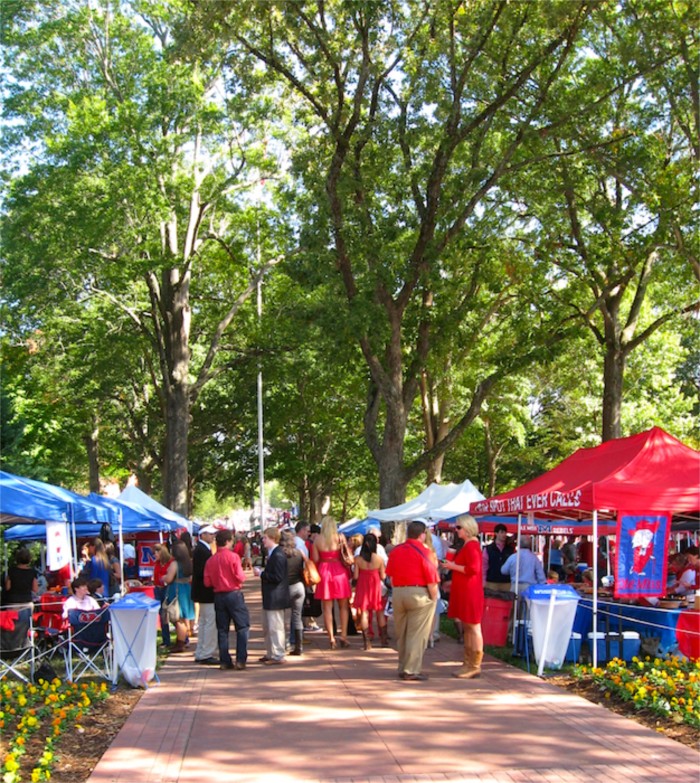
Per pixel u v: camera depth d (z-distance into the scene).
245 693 11.23
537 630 12.30
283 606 13.73
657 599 13.07
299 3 21.97
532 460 49.38
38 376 39.38
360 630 16.83
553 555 21.27
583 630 13.25
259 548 50.12
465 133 23.42
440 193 23.98
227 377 45.84
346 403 43.59
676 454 13.09
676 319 30.95
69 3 30.55
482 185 25.27
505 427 39.84
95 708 10.51
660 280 28.39
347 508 62.16
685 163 24.33
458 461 52.97
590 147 24.47
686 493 12.25
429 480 34.34
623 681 10.71
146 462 47.38
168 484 34.09
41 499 13.27
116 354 35.22
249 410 45.75
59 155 27.50
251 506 55.53
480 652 12.10
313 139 24.52
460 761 7.94
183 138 28.84
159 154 28.45
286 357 36.09
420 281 24.23
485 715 9.73
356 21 22.09
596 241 26.72
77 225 27.25
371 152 24.22
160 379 42.16
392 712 9.92
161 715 10.07
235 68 23.75
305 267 22.98
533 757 8.05
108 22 30.78
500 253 27.59
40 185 27.78
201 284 38.47
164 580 15.42
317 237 22.67
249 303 37.41
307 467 46.34
